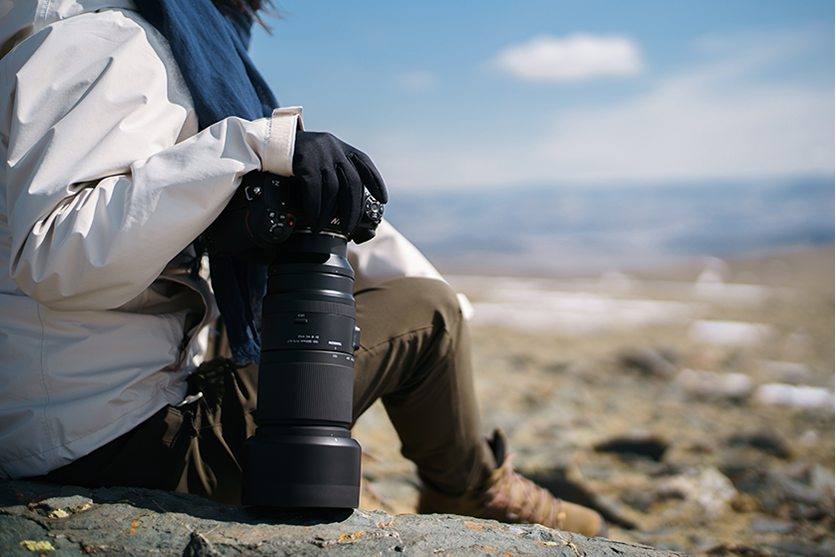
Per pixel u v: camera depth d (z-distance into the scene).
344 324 1.33
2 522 1.25
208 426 1.49
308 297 1.30
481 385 5.74
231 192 1.25
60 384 1.36
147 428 1.43
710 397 5.57
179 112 1.36
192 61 1.39
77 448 1.38
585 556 1.36
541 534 1.48
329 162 1.26
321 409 1.29
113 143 1.27
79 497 1.36
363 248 1.82
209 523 1.31
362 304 1.64
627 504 3.12
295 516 1.36
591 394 5.57
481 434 1.84
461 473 1.83
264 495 1.27
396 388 1.73
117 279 1.24
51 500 1.33
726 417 4.95
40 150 1.27
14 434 1.37
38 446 1.37
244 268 1.51
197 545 1.21
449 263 37.25
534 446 3.90
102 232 1.21
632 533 2.84
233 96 1.43
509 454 1.98
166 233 1.22
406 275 1.80
